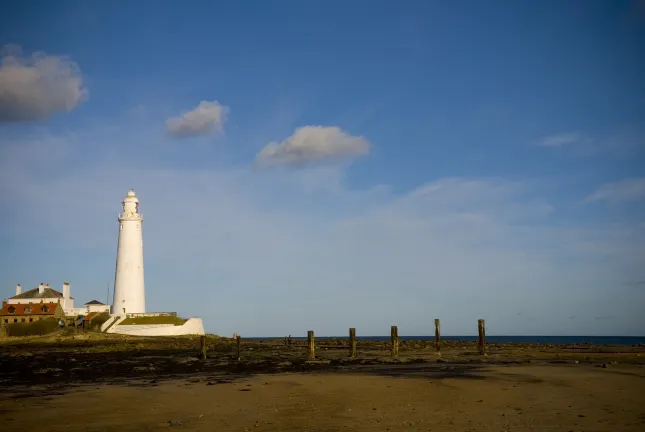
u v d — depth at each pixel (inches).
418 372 1748.3
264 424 918.4
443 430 845.8
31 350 3080.7
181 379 1611.7
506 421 906.7
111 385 1461.6
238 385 1430.9
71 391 1336.1
